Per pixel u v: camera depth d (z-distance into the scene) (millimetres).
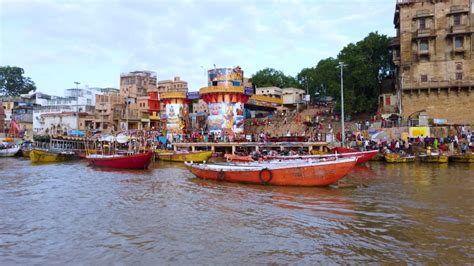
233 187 22844
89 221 15391
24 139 73812
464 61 48906
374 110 59625
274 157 31953
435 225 13734
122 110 83125
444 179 24625
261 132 58281
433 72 50469
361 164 35625
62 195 21453
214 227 14133
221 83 51781
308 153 40125
